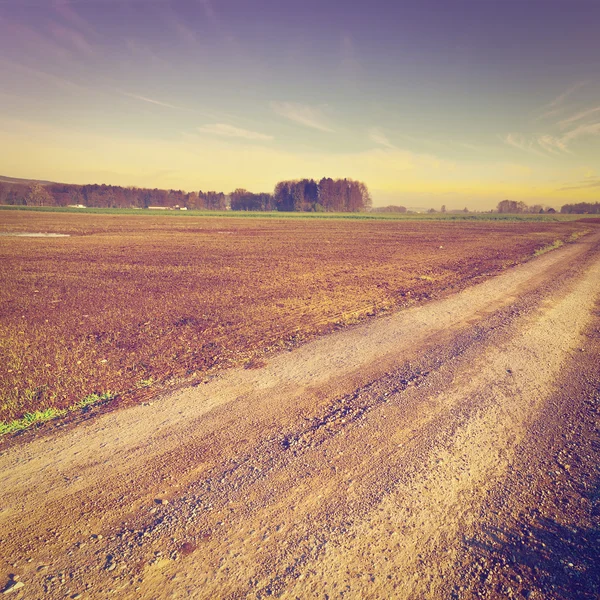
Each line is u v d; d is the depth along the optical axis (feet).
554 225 203.51
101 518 10.61
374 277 53.31
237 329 29.17
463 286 46.14
